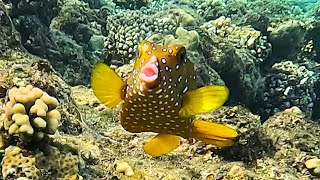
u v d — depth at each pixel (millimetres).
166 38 1385
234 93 1584
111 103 371
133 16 1591
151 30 1584
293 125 955
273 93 1695
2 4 1042
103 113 991
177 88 368
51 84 783
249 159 802
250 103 1655
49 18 1393
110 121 969
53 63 1337
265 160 806
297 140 881
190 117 406
